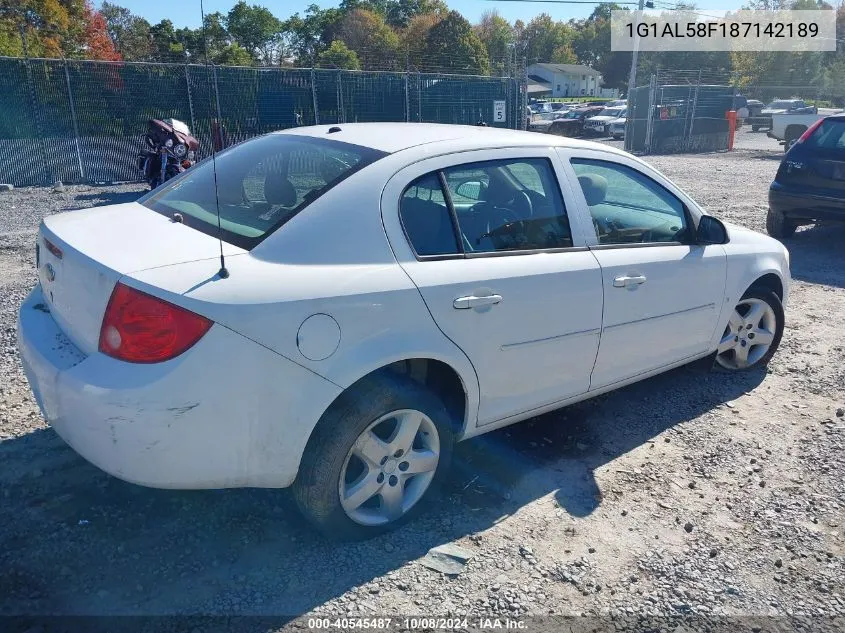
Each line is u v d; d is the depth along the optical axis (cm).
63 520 318
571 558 311
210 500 337
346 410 291
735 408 462
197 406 260
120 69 1555
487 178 348
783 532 335
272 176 335
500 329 333
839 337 600
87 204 1270
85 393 261
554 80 10669
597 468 386
